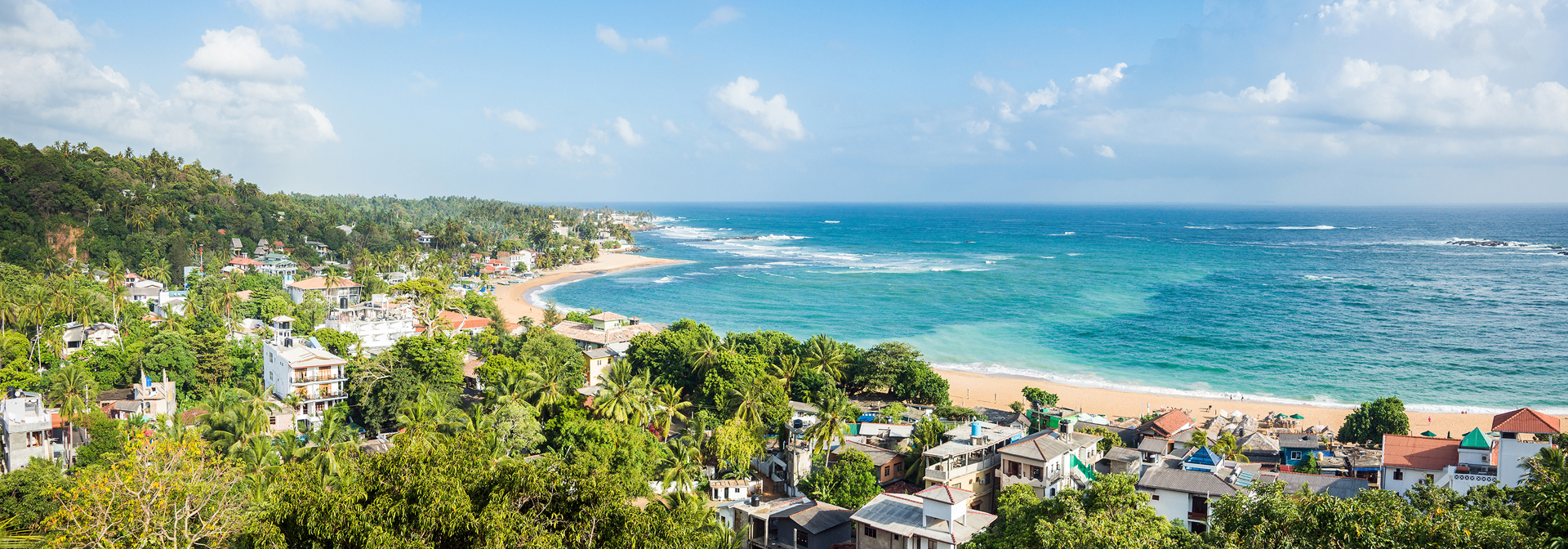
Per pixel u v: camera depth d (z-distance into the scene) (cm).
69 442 8706
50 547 4322
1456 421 11944
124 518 4312
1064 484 7319
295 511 3544
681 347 12225
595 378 12975
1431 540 3334
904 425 10356
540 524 3516
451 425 8294
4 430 8344
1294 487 7112
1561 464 5675
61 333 13262
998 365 16138
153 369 11281
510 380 9362
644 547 3522
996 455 7744
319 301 18575
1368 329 19262
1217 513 4225
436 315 17400
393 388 9962
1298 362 16062
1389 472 7219
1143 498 4972
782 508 7331
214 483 4809
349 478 4347
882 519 6156
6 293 13500
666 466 8038
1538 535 3522
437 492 3391
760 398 10056
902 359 13212
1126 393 13888
